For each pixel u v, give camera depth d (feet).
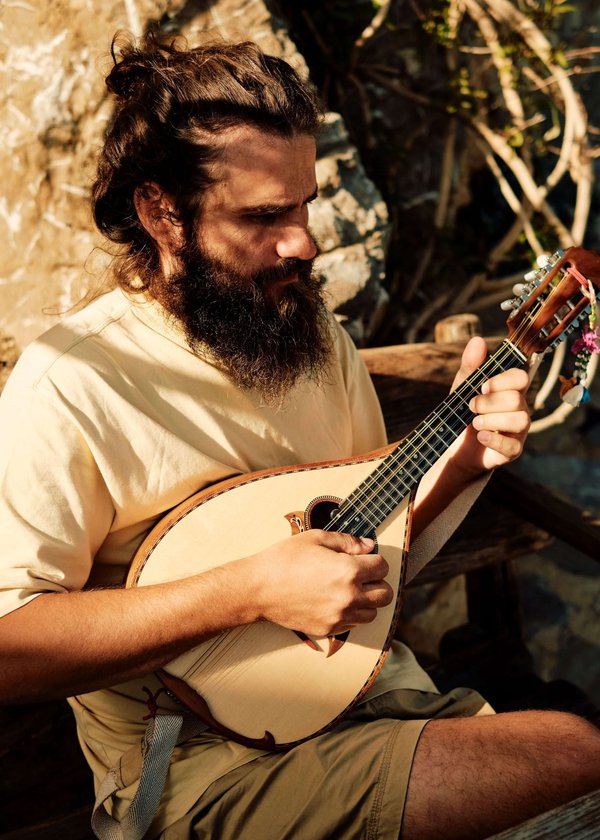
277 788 4.64
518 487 8.46
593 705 8.21
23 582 4.51
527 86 13.41
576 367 5.35
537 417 15.83
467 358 5.39
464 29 13.33
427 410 8.08
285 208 4.95
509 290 13.64
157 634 4.48
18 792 6.64
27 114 8.77
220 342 5.09
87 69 8.79
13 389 4.85
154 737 4.75
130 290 5.20
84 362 4.87
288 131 4.86
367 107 12.41
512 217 14.58
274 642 4.87
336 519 5.12
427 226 13.30
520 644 9.09
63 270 8.89
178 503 5.10
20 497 4.61
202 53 5.08
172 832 4.66
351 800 4.47
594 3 15.29
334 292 9.34
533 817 3.98
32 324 8.91
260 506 5.06
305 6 11.86
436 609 14.17
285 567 4.59
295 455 5.54
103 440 4.80
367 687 4.94
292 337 5.19
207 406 5.20
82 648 4.40
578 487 16.08
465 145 13.64
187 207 4.97
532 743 4.45
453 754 4.48
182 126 4.88
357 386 6.11
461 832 4.39
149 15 8.82
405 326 13.21
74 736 6.84
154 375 5.08
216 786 4.74
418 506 5.66
